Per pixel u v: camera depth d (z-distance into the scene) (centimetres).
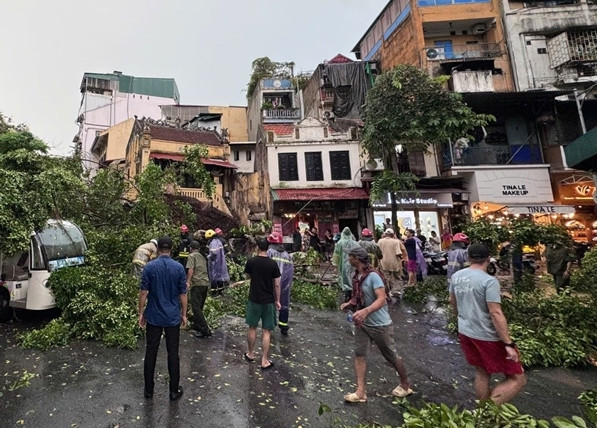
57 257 776
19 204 761
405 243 1114
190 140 2223
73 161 1345
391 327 409
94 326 617
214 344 596
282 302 663
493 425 256
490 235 793
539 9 2180
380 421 360
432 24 2331
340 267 765
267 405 389
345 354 564
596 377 491
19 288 773
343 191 2073
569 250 812
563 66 2045
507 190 1877
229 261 1178
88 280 668
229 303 855
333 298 913
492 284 343
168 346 406
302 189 2089
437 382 462
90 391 421
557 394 439
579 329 582
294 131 2166
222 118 3547
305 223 1992
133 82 4531
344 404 395
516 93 1842
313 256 1270
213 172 2211
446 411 263
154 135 2103
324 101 2606
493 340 340
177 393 404
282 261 674
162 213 1216
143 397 405
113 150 3036
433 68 2202
